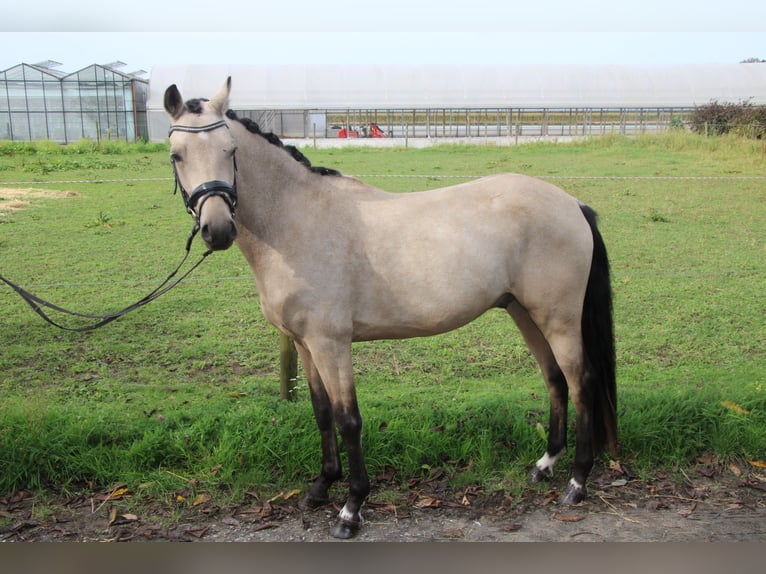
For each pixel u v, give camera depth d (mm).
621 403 4676
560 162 17750
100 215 10781
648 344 6105
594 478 4133
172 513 3711
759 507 3820
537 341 4098
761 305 7043
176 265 8602
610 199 12766
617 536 3574
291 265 3457
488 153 20594
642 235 10078
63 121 30469
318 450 4164
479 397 4914
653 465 4270
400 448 4230
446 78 35031
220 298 7355
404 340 6328
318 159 19078
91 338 6176
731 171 15602
